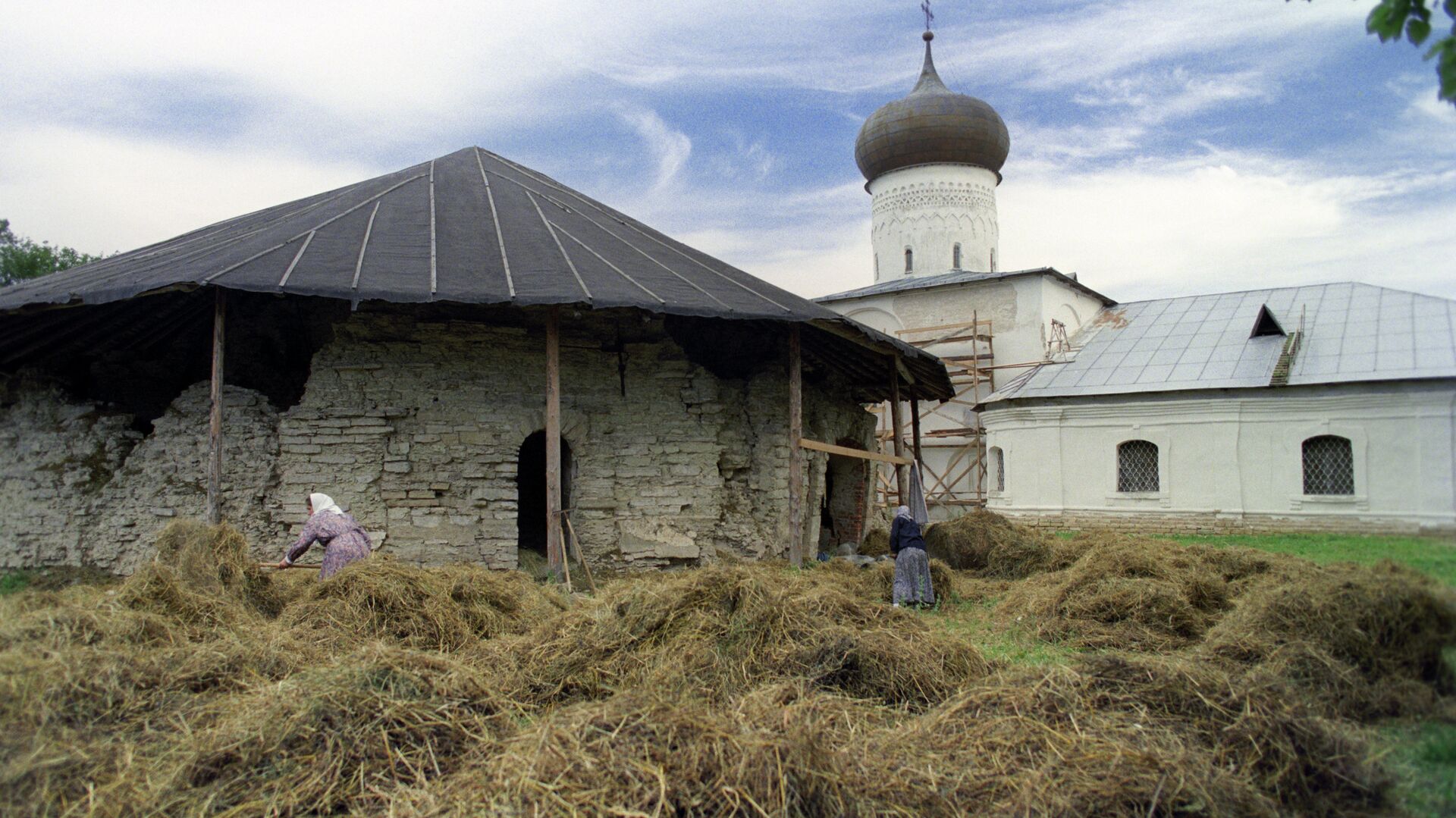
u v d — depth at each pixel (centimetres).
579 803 411
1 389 1337
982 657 708
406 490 1241
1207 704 520
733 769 432
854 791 444
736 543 1408
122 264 1309
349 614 765
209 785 463
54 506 1255
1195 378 2322
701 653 649
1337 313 2395
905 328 3244
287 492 1218
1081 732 502
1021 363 3006
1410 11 454
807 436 1585
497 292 1114
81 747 487
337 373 1245
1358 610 542
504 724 545
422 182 1650
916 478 1642
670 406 1398
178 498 1223
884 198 3497
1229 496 2217
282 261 1138
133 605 709
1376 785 441
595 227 1586
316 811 449
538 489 1662
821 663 646
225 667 619
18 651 557
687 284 1332
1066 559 1399
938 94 3391
